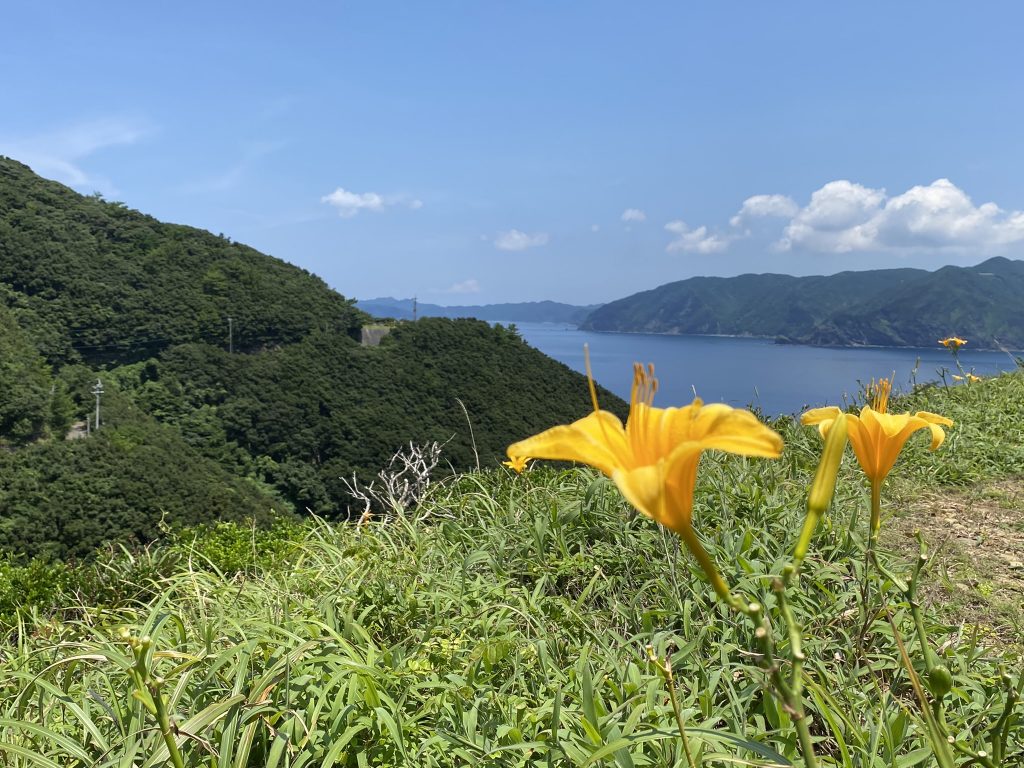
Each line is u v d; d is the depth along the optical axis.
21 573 5.36
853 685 2.47
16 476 32.19
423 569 3.59
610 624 3.18
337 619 2.91
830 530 3.71
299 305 75.25
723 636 2.73
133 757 1.90
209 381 61.19
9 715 2.30
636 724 2.07
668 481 1.03
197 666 2.35
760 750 1.50
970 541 4.51
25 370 55.09
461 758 2.13
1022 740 2.15
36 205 80.62
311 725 2.07
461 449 32.19
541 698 2.38
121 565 4.79
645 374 1.18
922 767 1.99
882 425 1.49
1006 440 6.81
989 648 2.80
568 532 3.94
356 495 4.84
